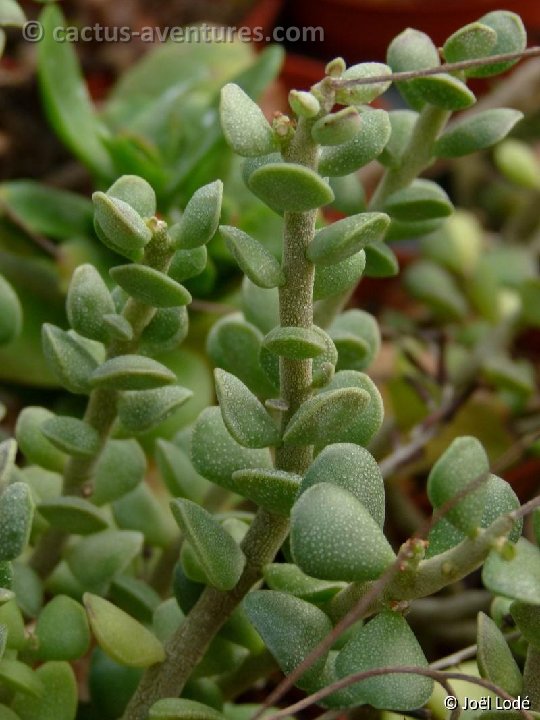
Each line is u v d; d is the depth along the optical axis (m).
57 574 0.24
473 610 0.28
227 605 0.21
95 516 0.22
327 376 0.20
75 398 0.32
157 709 0.20
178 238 0.20
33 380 0.32
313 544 0.18
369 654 0.19
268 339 0.19
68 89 0.33
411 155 0.24
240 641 0.22
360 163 0.19
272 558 0.21
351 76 0.19
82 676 0.26
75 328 0.21
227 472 0.21
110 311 0.21
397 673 0.19
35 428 0.24
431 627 0.29
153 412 0.22
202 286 0.33
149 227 0.19
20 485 0.20
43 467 0.24
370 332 0.25
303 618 0.20
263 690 0.28
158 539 0.26
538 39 0.56
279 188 0.18
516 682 0.20
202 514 0.20
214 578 0.20
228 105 0.18
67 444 0.22
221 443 0.21
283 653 0.19
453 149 0.23
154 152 0.33
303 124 0.18
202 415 0.21
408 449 0.30
